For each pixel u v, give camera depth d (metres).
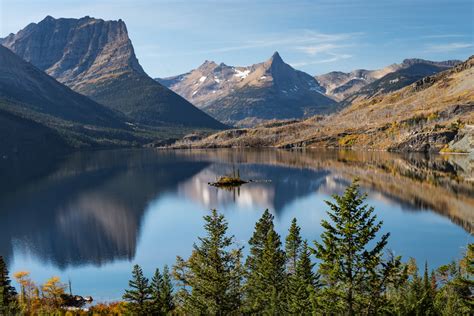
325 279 47.75
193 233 160.25
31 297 99.00
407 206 187.50
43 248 145.62
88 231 166.00
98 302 98.88
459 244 132.75
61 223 178.62
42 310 85.38
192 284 66.69
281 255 71.31
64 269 125.25
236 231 156.25
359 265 42.84
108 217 188.62
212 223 66.25
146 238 155.50
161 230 166.00
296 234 77.88
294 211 190.75
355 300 42.81
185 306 67.06
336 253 43.19
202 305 63.00
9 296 83.25
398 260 44.53
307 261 68.00
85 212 198.00
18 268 127.00
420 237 141.50
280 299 64.75
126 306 71.31
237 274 67.94
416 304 53.53
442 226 154.88
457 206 184.50
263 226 82.50
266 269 70.50
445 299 59.84
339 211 44.25
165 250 140.50
